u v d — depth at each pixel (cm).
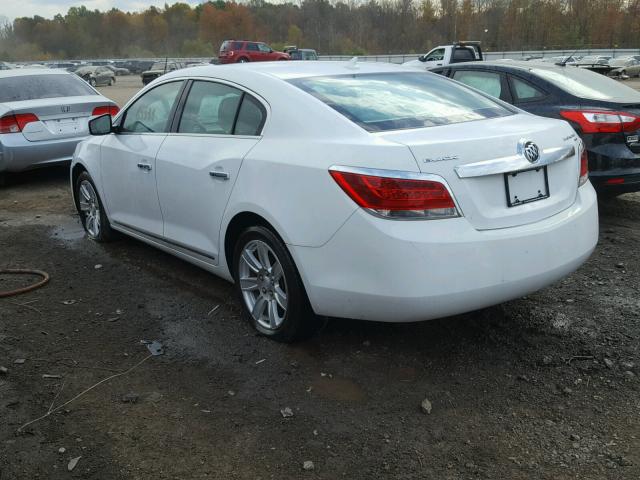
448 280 301
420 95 389
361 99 367
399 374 341
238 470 269
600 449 276
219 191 388
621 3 8344
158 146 456
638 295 432
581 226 349
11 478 265
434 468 268
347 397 321
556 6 8719
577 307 416
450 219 303
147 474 267
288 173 338
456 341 375
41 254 560
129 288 474
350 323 398
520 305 420
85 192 592
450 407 311
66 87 883
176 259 535
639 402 309
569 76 651
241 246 383
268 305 380
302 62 444
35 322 417
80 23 12738
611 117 566
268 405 316
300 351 367
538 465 268
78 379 344
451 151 307
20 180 898
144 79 4062
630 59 4231
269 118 370
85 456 279
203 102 429
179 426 300
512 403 312
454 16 9062
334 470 268
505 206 320
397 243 297
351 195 307
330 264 321
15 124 793
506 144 322
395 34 9388
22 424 302
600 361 347
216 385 335
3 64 5072
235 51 4050
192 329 402
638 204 684
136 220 504
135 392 330
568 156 351
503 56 5391
